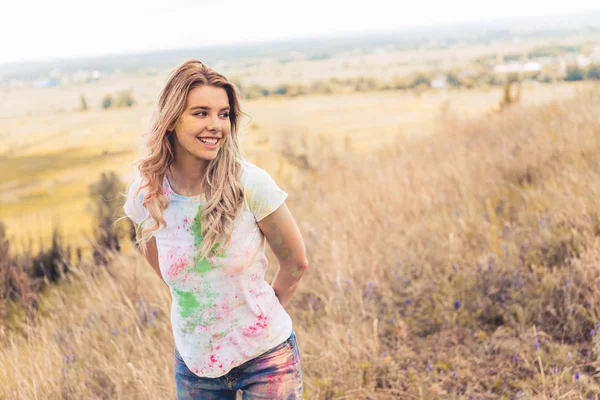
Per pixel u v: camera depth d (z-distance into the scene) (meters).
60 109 114.00
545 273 3.53
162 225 1.88
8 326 4.34
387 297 3.76
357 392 2.99
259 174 1.85
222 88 1.83
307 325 3.74
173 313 1.97
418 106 56.94
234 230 1.81
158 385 3.06
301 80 126.31
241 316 1.89
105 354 3.56
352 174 7.64
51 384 3.21
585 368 2.90
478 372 3.05
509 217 4.76
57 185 31.91
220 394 2.02
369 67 157.50
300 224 5.59
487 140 7.84
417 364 3.22
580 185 4.50
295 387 1.97
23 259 5.50
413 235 4.57
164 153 1.85
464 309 3.59
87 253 5.61
